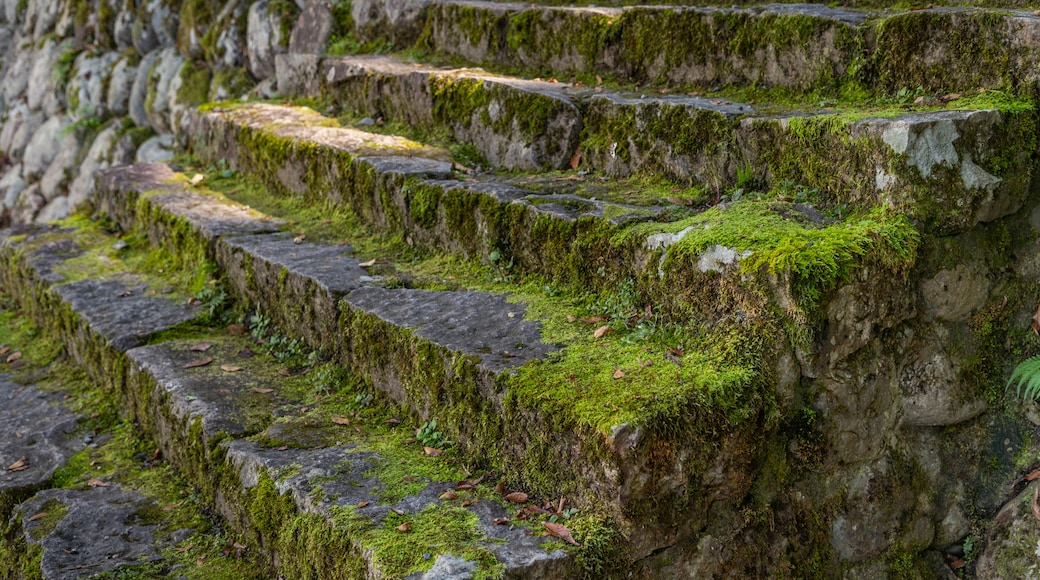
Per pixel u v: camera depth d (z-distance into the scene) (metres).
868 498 3.11
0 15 10.88
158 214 5.10
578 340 3.13
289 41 6.71
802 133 3.31
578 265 3.48
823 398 2.94
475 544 2.54
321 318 3.86
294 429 3.37
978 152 3.03
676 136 3.84
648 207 3.56
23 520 3.40
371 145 4.90
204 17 7.29
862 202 3.13
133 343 4.20
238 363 3.99
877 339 2.99
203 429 3.42
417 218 4.21
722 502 2.86
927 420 3.17
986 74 3.28
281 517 2.92
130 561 3.12
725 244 2.95
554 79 4.93
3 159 9.41
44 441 3.98
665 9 4.44
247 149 5.50
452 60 5.69
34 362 4.79
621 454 2.56
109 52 8.50
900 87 3.55
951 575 3.27
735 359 2.85
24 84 9.70
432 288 3.79
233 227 4.69
